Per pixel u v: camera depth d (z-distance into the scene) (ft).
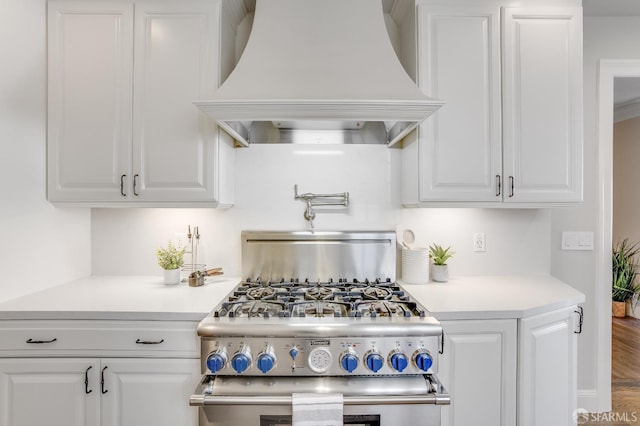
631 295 12.85
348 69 4.58
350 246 6.16
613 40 7.21
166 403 4.39
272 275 6.15
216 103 4.26
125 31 5.35
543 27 5.51
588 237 7.23
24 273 5.08
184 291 5.41
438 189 5.49
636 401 7.56
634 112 12.62
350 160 6.44
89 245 6.41
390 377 3.96
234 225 6.42
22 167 5.01
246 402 3.72
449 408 4.51
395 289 5.43
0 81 4.73
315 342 3.90
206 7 5.34
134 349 4.40
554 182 5.53
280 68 4.56
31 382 4.39
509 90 5.49
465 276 6.54
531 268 6.60
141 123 5.35
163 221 6.43
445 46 5.47
